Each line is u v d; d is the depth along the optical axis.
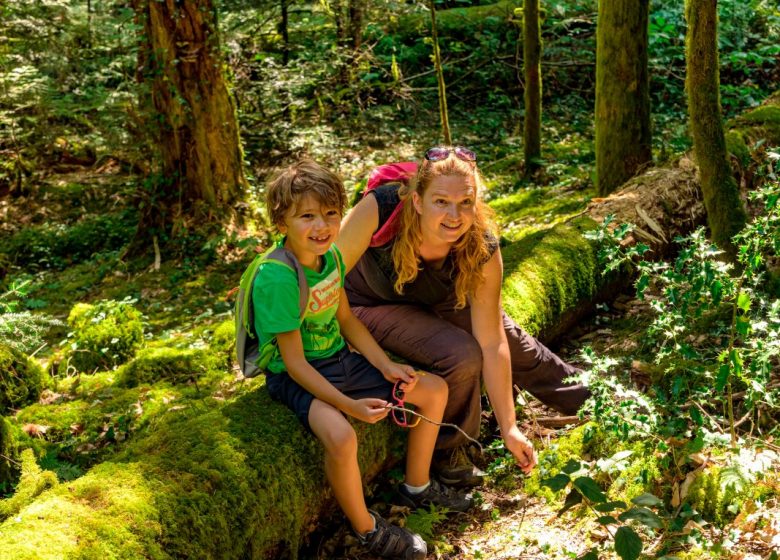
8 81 8.48
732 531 2.48
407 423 2.88
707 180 4.00
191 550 2.31
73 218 8.92
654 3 11.61
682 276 2.78
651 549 2.54
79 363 4.59
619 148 5.77
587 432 2.88
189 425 2.77
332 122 10.34
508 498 3.03
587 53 11.59
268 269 2.60
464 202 2.73
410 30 11.70
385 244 2.95
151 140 7.32
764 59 10.80
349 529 2.92
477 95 11.43
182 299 6.34
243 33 9.65
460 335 2.99
